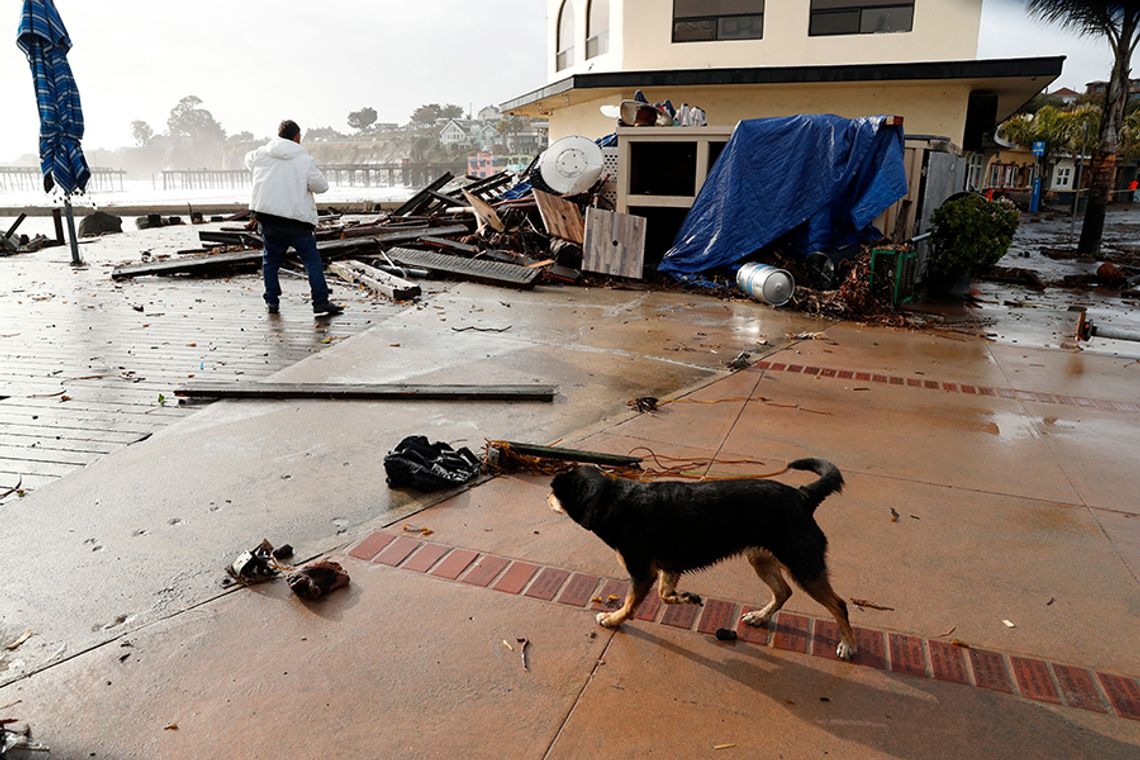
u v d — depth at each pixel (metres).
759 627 3.09
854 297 9.64
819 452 4.95
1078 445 5.19
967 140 17.70
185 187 172.62
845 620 2.86
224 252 13.16
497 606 3.20
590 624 3.09
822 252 10.52
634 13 17.36
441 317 8.66
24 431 5.04
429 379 6.30
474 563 3.53
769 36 16.64
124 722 2.51
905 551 3.71
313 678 2.74
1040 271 15.17
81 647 2.88
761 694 2.70
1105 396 6.39
